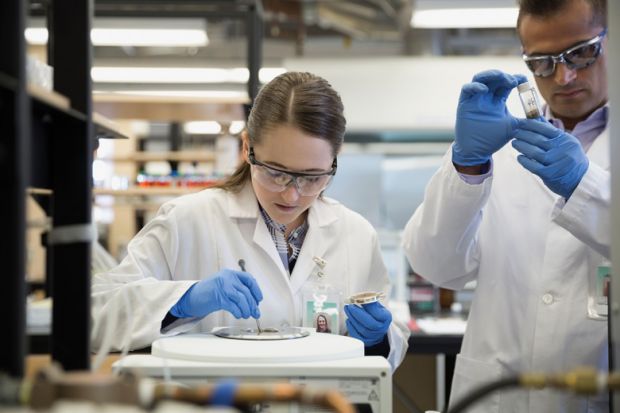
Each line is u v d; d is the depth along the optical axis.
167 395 0.75
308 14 5.54
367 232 1.82
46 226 1.19
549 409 1.64
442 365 3.33
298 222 1.75
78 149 1.10
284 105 1.44
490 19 4.17
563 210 1.55
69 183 1.10
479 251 1.82
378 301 1.55
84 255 1.11
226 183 1.80
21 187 0.79
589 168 1.54
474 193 1.64
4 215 0.79
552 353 1.64
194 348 1.20
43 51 4.14
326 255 1.74
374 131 5.45
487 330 1.76
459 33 6.07
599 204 1.53
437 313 3.76
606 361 1.62
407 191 5.34
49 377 0.74
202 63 5.78
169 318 1.53
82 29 1.10
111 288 1.54
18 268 0.79
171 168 4.35
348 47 6.48
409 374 3.41
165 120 3.80
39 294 2.85
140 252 1.68
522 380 0.77
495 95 1.60
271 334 1.37
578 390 0.75
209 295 1.46
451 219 1.68
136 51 6.59
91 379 0.74
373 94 5.43
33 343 1.69
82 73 1.10
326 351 1.17
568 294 1.66
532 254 1.72
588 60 1.56
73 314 1.11
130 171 5.23
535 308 1.69
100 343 1.44
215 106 3.39
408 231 1.88
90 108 1.10
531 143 1.56
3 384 0.73
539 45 1.57
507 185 1.80
